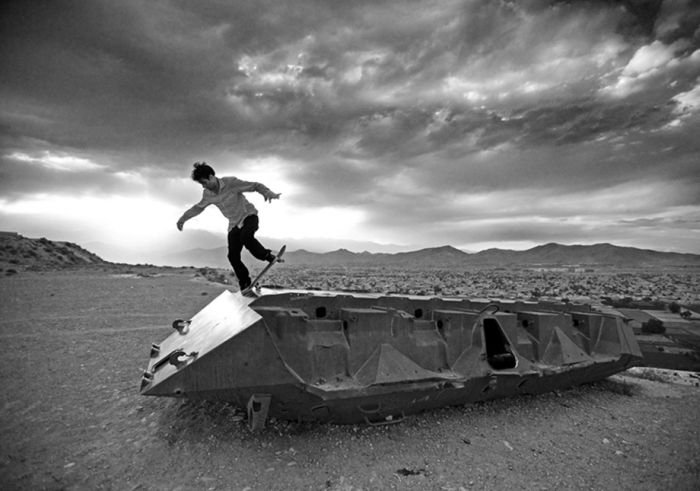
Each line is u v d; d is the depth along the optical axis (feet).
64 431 15.25
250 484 11.99
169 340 18.97
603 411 19.47
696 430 17.34
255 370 12.89
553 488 12.55
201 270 119.34
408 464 13.51
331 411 14.80
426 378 15.56
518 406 19.26
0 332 32.09
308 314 15.96
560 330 20.83
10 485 11.68
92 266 112.37
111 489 11.64
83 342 29.32
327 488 11.99
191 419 15.96
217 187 18.10
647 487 12.71
